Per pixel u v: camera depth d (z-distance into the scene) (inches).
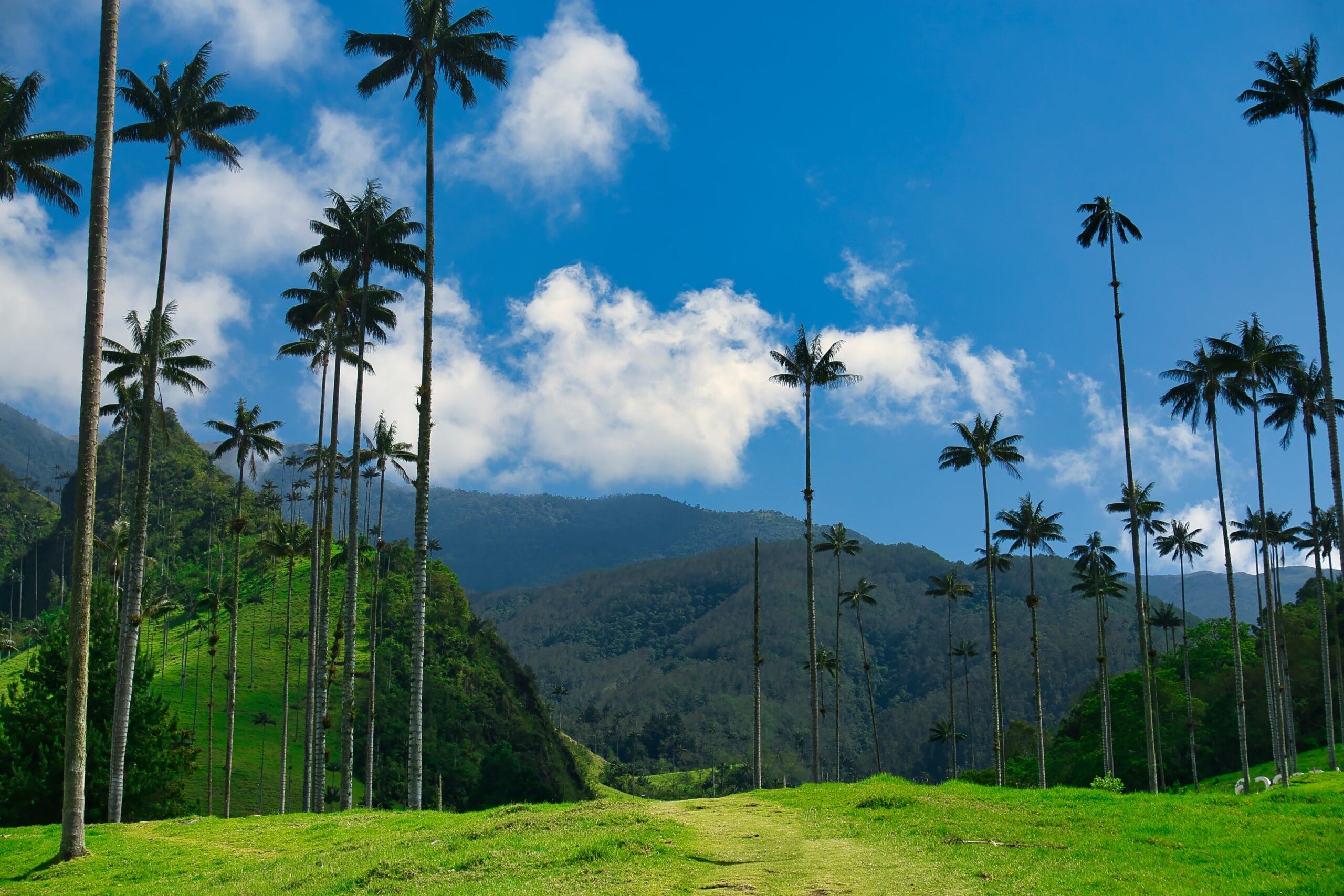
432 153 1660.9
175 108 1648.6
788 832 946.1
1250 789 2581.2
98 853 1096.2
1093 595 3297.2
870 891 662.5
